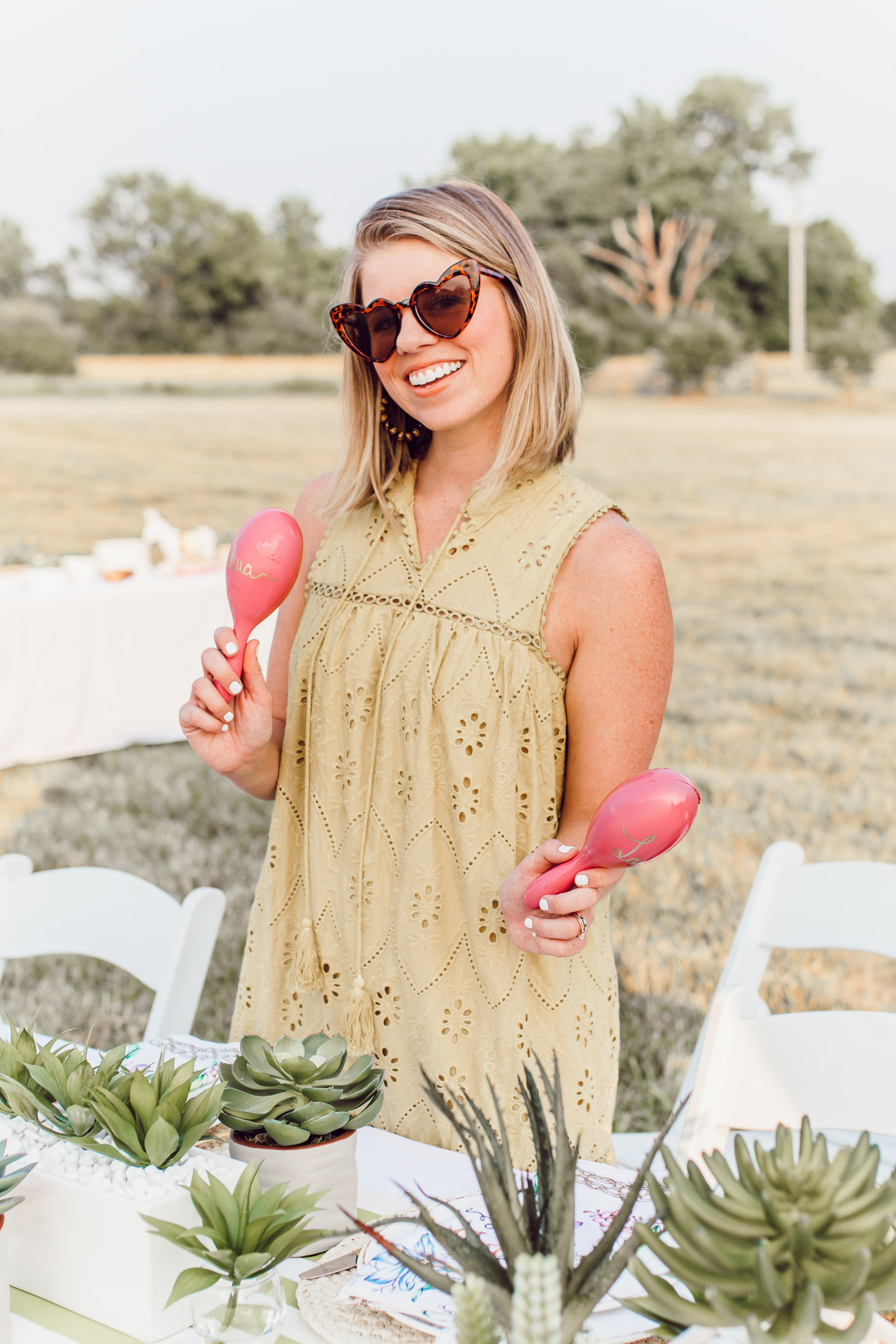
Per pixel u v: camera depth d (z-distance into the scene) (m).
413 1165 1.25
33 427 18.14
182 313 21.50
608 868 1.16
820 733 6.93
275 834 1.53
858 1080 1.22
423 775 1.36
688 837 5.02
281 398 21.16
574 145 23.95
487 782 1.35
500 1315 0.76
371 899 1.41
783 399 22.20
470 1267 0.79
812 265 23.16
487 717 1.34
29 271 20.95
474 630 1.35
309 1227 1.02
